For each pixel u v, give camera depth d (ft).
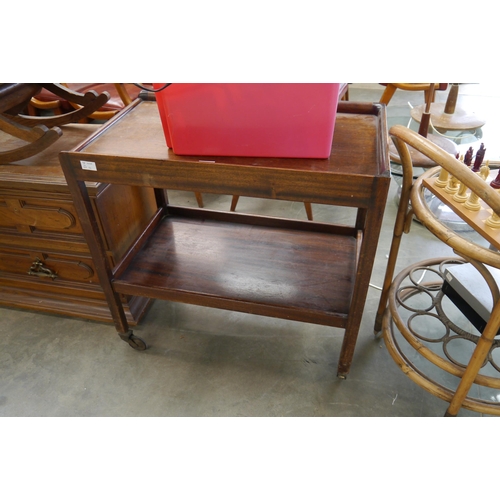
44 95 7.35
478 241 6.39
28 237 4.84
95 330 5.41
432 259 4.92
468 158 3.85
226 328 5.35
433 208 6.75
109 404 4.51
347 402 4.44
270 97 3.00
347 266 4.61
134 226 5.05
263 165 3.20
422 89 6.80
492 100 10.91
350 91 12.57
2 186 4.38
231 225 5.37
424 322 5.28
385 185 2.85
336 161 3.22
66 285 5.30
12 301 5.62
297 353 5.00
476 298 3.71
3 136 5.20
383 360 4.87
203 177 3.19
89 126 5.50
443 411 4.33
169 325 5.42
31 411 4.47
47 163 4.59
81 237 4.66
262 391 4.58
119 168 3.34
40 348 5.18
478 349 3.29
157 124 4.04
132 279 4.47
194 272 4.57
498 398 4.42
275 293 4.23
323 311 3.93
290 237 5.10
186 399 4.53
